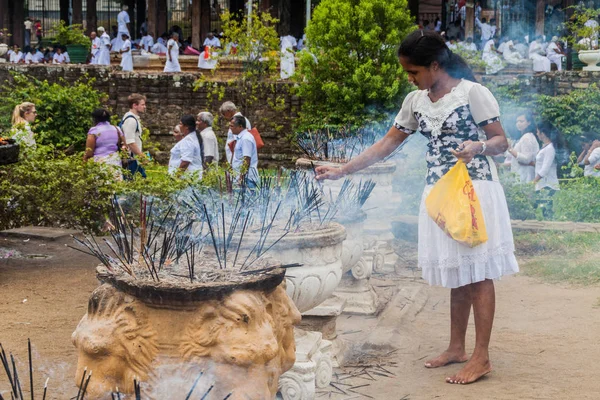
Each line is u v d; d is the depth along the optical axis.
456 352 4.51
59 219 8.55
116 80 20.33
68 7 33.31
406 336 5.07
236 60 19.86
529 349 4.77
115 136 9.95
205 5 30.16
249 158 8.85
